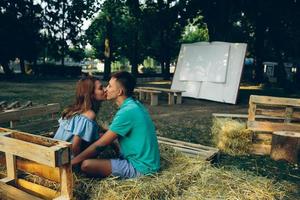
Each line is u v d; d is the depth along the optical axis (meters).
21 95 15.25
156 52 42.25
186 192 3.16
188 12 22.55
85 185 3.07
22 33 29.33
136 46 31.92
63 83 24.11
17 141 2.86
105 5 29.00
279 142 5.74
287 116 6.47
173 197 3.05
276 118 6.96
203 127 8.64
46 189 2.99
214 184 3.32
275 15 18.86
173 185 3.15
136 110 3.19
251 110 6.47
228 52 15.22
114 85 3.26
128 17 37.56
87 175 3.22
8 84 21.92
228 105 13.98
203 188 3.25
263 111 6.49
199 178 3.47
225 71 15.02
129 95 3.32
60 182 2.75
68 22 36.25
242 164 5.52
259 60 30.41
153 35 35.22
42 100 13.51
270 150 6.02
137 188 2.97
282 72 20.55
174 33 35.88
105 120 9.24
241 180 3.48
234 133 6.20
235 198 3.09
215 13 20.25
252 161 5.71
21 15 29.94
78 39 37.75
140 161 3.25
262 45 29.98
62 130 3.27
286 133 5.86
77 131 3.17
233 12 20.48
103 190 3.00
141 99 14.19
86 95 3.27
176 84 17.19
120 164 3.21
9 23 28.33
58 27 36.25
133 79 3.34
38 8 31.28
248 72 41.50
